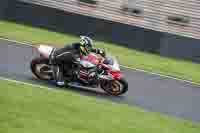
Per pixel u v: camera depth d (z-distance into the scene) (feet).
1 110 62.90
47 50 78.28
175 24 130.62
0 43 100.68
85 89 79.92
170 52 114.93
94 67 77.36
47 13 119.24
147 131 65.46
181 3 135.74
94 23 117.80
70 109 67.92
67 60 77.25
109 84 78.18
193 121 75.97
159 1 135.54
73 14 118.32
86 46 77.51
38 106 66.80
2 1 120.57
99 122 65.05
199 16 132.87
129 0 133.18
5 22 119.96
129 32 116.26
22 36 109.91
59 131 59.36
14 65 87.45
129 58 107.96
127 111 72.54
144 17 131.44
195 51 113.80
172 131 67.67
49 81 80.38
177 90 90.68
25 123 60.13
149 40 115.44
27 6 119.85
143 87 88.58
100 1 132.16
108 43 117.80
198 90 93.09
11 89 72.59
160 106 80.23
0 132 56.08
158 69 103.19
